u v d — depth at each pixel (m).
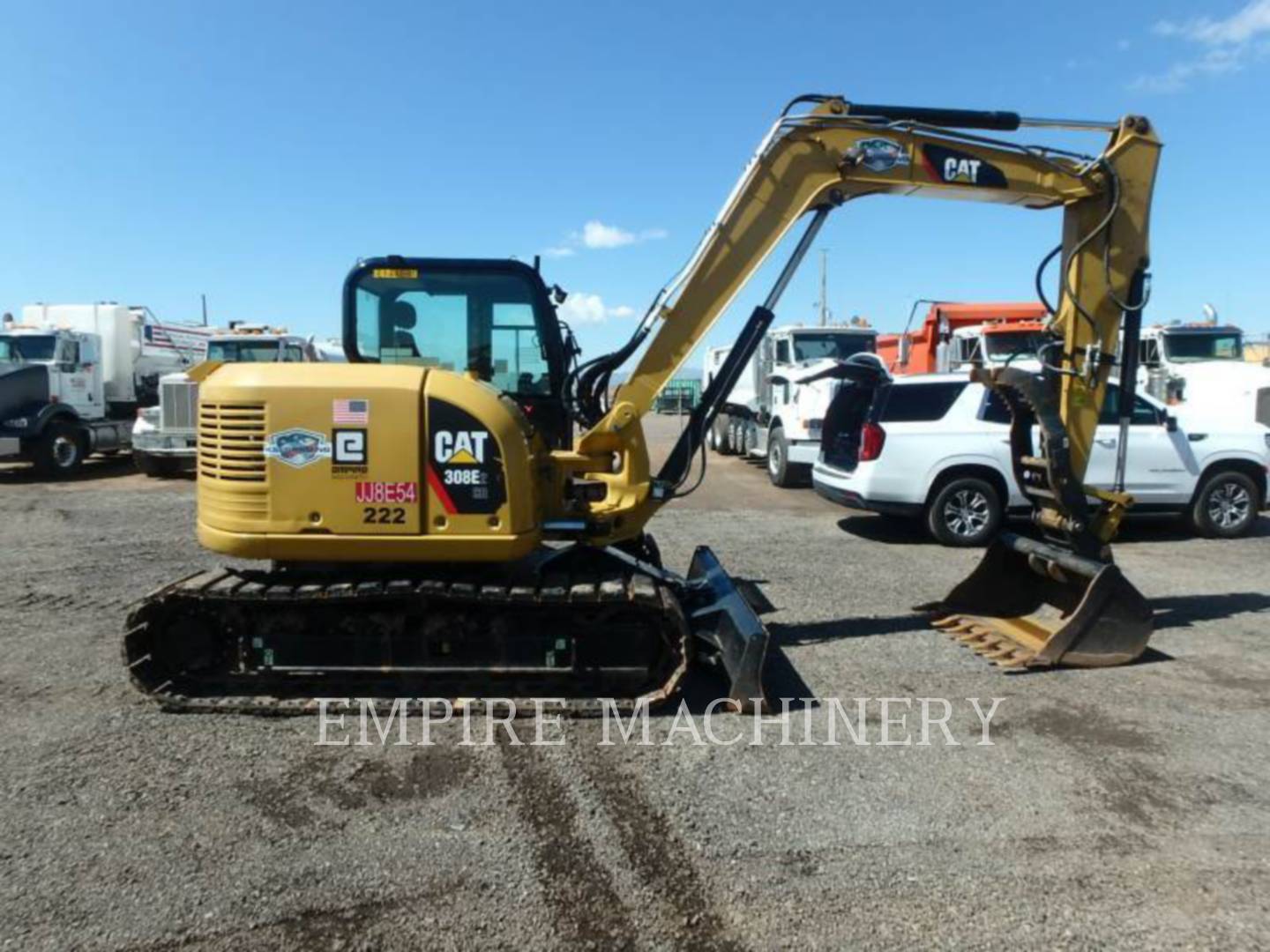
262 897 2.94
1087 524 5.62
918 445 8.99
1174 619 6.36
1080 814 3.53
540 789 3.72
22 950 2.65
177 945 2.69
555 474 4.98
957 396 9.15
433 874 3.09
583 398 5.52
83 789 3.67
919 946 2.72
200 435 4.53
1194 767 3.96
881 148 5.40
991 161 5.55
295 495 4.35
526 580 4.67
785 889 3.01
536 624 4.59
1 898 2.91
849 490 9.34
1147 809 3.58
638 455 5.13
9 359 15.46
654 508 5.26
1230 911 2.90
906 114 5.42
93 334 16.53
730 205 5.34
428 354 5.48
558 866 3.14
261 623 4.55
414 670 4.57
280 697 4.55
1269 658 5.49
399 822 3.44
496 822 3.44
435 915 2.85
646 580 4.74
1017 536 6.26
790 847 3.28
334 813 3.50
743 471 16.34
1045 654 5.25
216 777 3.79
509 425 4.43
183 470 16.16
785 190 5.38
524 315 5.52
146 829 3.36
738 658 4.58
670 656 4.61
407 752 4.06
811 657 5.50
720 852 3.24
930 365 18.11
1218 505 9.71
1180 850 3.27
